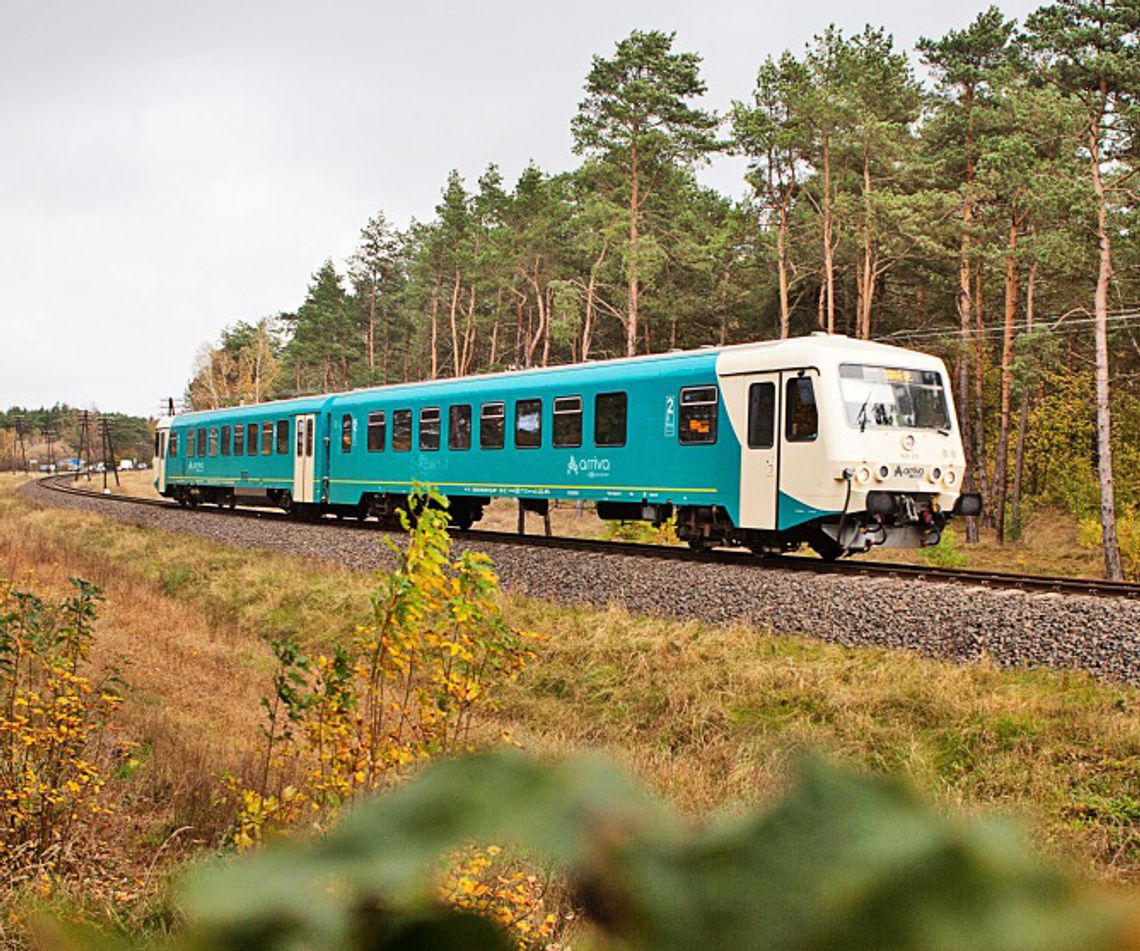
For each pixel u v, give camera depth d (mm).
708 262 39562
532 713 11367
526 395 18703
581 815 313
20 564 18766
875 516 14625
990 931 247
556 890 2445
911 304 42938
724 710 10461
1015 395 39656
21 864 5426
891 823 277
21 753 6703
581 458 17578
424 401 21219
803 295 42594
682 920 271
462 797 327
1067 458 37312
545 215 49219
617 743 9922
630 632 12906
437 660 5785
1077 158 28750
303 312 77625
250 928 297
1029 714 9258
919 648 11406
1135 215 27250
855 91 34156
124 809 6680
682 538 16484
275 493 27594
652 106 36156
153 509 32156
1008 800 7867
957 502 15594
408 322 69562
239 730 9602
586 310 47562
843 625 12156
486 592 5684
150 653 12844
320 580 18609
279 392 89812
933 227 33812
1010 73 30984
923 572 13859
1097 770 8211
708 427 15688
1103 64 25594
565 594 15188
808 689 10523
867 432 14445
